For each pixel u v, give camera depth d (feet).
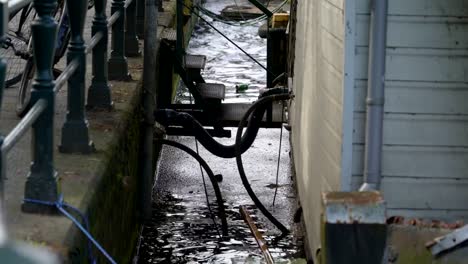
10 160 20.34
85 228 16.19
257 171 38.01
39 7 16.21
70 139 20.15
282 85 39.04
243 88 52.47
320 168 22.70
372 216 14.46
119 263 22.86
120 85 28.66
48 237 14.37
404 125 19.12
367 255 14.48
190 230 30.89
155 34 29.99
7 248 5.18
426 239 15.99
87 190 17.33
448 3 18.63
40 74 16.15
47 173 15.98
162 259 28.53
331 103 20.76
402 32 18.75
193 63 39.01
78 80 20.07
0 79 12.50
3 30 12.19
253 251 29.17
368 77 18.38
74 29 19.93
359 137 18.86
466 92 19.01
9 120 24.43
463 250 15.72
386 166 19.26
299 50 31.55
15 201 16.87
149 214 30.68
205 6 83.15
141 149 30.19
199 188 35.55
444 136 19.17
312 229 24.43
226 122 36.55
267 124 36.91
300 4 31.73
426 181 19.31
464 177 19.30
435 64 18.90
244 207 33.37
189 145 41.78
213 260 28.43
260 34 45.09
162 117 32.50
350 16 18.33
